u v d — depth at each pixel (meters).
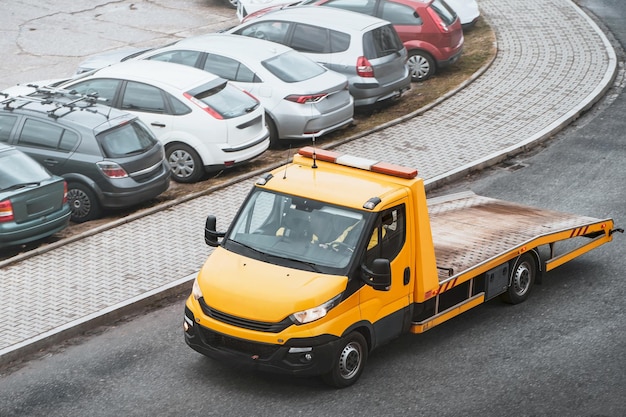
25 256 17.58
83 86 22.45
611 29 33.50
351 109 24.27
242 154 21.78
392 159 22.16
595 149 22.80
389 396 12.82
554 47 30.97
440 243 15.38
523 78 27.94
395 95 26.23
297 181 13.73
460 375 13.37
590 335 14.52
